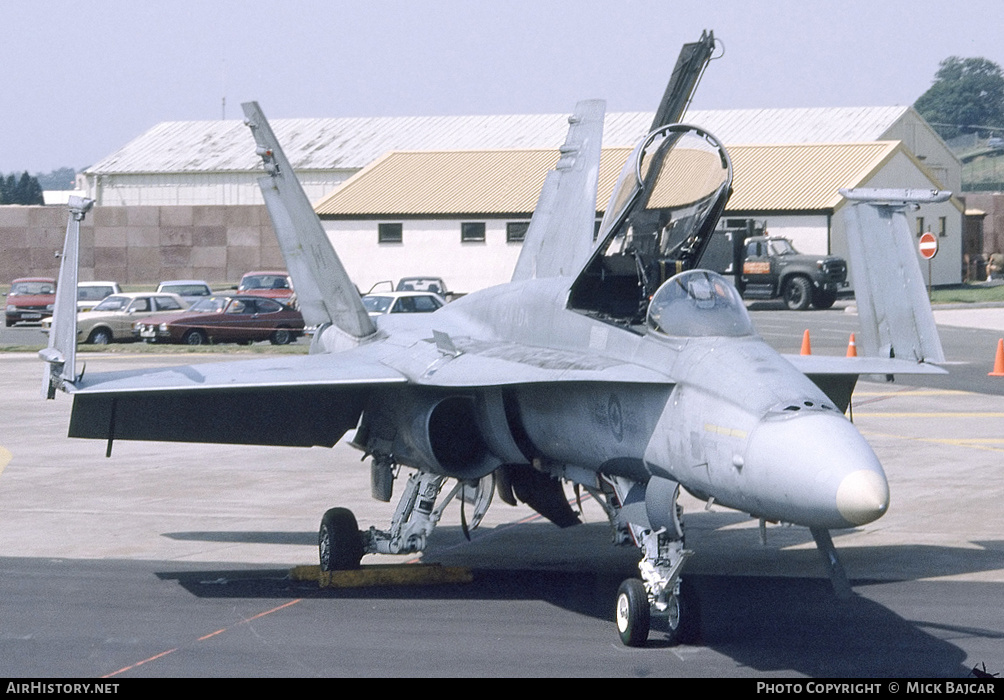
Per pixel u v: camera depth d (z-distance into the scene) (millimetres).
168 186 162500
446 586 24781
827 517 16016
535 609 22734
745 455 17203
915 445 40375
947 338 74938
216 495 34500
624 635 19984
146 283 150625
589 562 26984
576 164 30625
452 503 34000
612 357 20969
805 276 100750
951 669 18453
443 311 29203
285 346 79688
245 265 148250
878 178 113312
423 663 19250
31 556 27359
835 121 149375
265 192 31109
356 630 21281
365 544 25297
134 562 26812
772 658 19219
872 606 22406
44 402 54875
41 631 21281
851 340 57969
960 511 30828
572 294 22922
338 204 123375
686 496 34281
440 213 118125
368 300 76938
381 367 25109
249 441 27188
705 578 24969
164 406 25812
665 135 21141
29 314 103062
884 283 25734
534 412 22844
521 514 32812
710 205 22234
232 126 174625
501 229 116812
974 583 24031
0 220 151500
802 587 24031
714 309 19672
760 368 18312
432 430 24750
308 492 34906
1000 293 114312
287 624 21719
